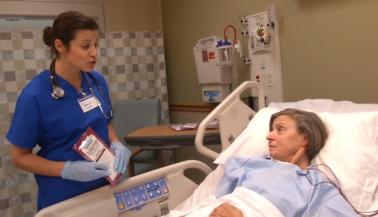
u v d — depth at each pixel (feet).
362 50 6.46
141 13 11.57
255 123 6.03
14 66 8.94
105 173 4.61
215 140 7.01
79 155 4.89
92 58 4.58
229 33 9.25
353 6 6.50
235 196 4.52
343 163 4.88
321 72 7.21
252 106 8.50
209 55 9.23
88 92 5.12
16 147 4.61
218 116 6.26
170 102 11.87
